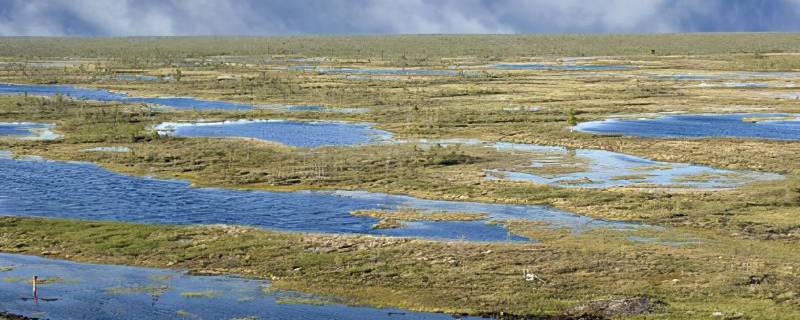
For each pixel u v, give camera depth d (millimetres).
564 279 47844
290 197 72500
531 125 117938
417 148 97375
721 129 114562
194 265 51656
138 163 87875
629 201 69375
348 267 50688
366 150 96500
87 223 61406
